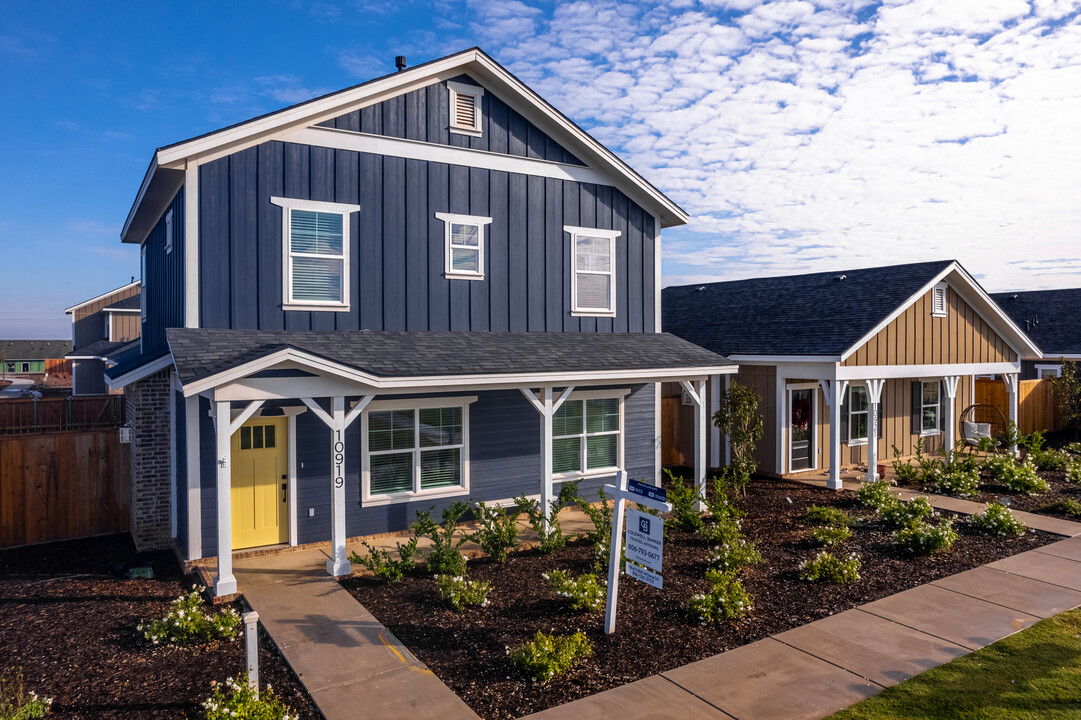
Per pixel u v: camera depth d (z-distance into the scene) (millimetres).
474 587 8773
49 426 12336
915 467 17156
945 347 17984
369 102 12023
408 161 12414
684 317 21734
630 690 6516
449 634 7793
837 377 15250
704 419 13516
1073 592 9141
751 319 19172
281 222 11266
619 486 7781
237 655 7383
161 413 11625
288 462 11125
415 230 12484
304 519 11234
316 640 7645
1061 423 24766
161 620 8156
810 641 7605
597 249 14688
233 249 10883
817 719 5992
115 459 12570
